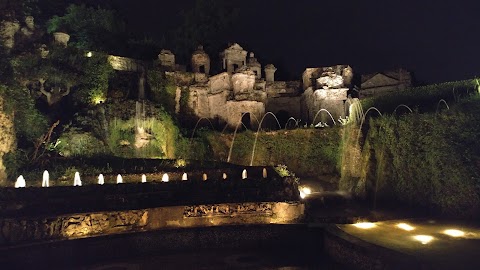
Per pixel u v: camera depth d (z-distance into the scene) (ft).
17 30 75.92
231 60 121.80
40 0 111.14
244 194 48.03
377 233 39.22
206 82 116.37
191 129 103.14
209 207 44.88
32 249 33.24
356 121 84.28
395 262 28.66
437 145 52.31
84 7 112.16
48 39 86.63
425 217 48.39
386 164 64.49
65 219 37.88
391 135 63.52
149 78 103.76
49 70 76.64
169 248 38.88
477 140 47.44
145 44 126.62
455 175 48.73
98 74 86.84
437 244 34.50
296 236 40.09
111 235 37.06
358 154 78.02
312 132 92.94
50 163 60.03
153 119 88.84
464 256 30.53
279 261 36.22
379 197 64.54
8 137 58.44
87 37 107.04
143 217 41.68
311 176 89.97
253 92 109.19
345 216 52.90
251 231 40.83
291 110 123.85
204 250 39.60
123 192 43.80
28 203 38.91
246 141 98.63
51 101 79.30
